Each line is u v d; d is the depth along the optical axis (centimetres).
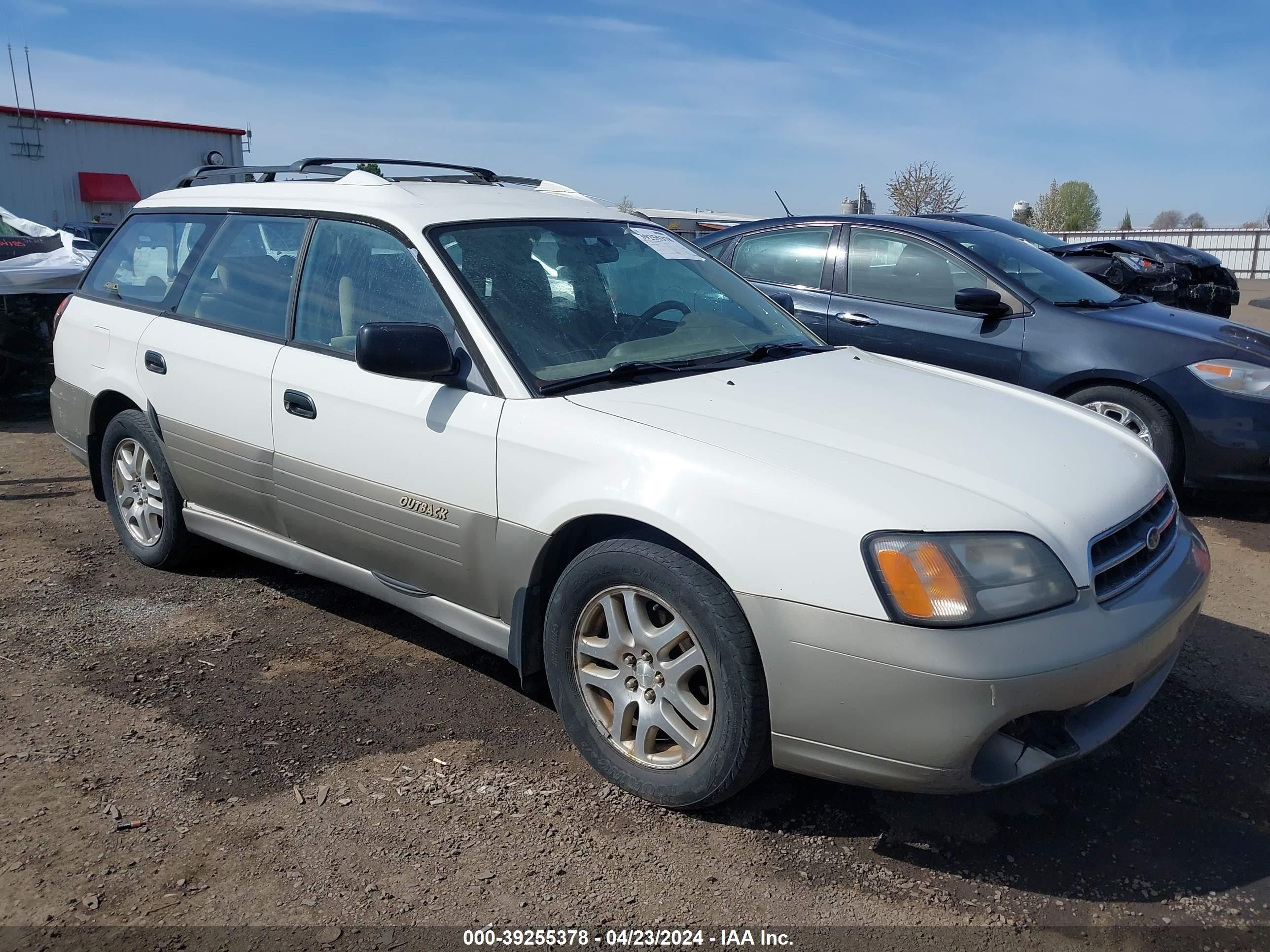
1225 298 1212
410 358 296
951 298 596
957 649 228
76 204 3216
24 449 703
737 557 248
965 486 252
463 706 337
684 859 259
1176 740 321
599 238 375
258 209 402
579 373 310
